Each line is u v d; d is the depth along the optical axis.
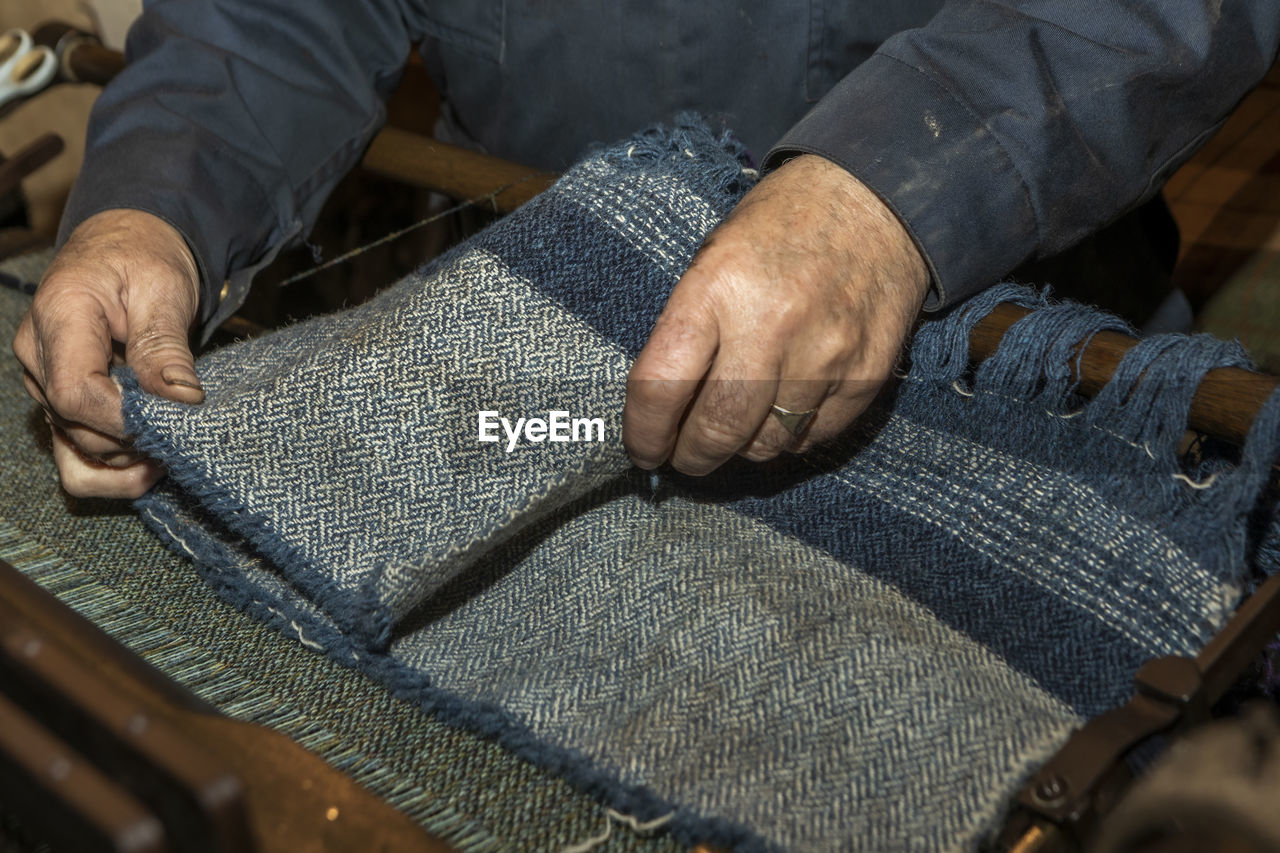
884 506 0.52
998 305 0.51
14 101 0.94
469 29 0.85
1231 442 0.44
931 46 0.52
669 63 0.78
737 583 0.48
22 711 0.26
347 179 0.94
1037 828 0.34
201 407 0.49
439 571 0.47
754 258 0.44
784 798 0.38
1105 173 0.53
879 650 0.43
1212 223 1.19
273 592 0.52
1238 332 1.07
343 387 0.49
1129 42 0.51
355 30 0.82
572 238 0.51
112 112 0.72
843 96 0.51
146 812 0.22
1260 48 0.55
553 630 0.49
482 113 0.91
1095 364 0.47
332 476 0.48
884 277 0.48
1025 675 0.43
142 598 0.54
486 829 0.41
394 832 0.31
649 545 0.51
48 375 0.53
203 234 0.67
